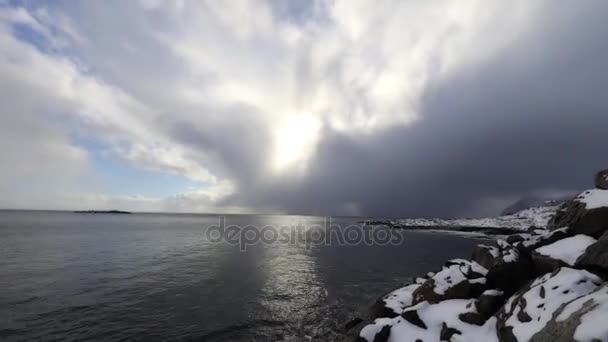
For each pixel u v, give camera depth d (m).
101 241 54.19
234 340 14.41
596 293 7.00
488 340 8.82
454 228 110.94
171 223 132.50
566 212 14.56
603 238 9.38
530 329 7.62
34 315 17.02
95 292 21.70
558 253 10.69
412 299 13.91
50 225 97.75
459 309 10.82
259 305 19.45
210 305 19.30
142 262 33.97
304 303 20.00
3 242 49.22
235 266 32.38
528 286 9.62
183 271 29.33
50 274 27.02
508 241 14.96
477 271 13.08
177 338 14.49
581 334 6.05
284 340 14.46
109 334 14.76
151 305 19.09
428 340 9.84
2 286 22.75
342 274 29.52
